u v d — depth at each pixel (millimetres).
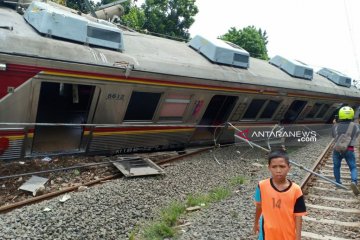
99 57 8188
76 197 6695
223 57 11984
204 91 10609
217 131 12648
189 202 7031
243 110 12562
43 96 11625
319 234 5586
